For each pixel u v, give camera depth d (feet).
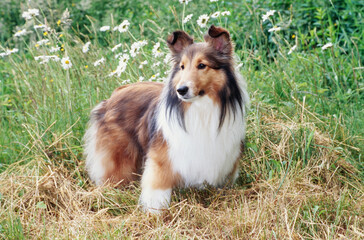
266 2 26.86
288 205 14.16
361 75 20.61
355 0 25.23
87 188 16.26
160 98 14.60
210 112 13.50
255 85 20.67
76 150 18.25
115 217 14.66
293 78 20.66
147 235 13.15
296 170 15.64
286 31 25.43
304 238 12.88
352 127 18.15
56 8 32.07
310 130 17.12
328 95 20.94
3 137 19.79
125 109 15.90
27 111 20.51
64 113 19.24
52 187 15.28
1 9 35.04
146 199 14.44
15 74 22.33
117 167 15.98
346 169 16.37
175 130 13.73
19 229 13.26
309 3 26.08
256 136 17.52
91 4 34.45
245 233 13.07
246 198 15.16
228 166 14.73
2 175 16.81
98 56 22.89
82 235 13.10
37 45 23.30
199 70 12.98
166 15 29.17
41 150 17.34
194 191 15.15
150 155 14.55
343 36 24.85
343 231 13.38
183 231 13.66
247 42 26.20
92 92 21.44
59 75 21.39
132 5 33.96
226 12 19.58
